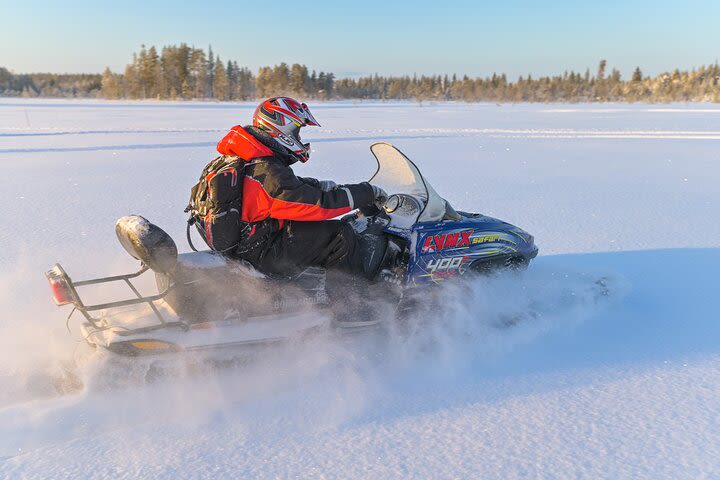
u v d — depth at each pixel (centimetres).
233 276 329
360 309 372
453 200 827
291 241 342
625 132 2055
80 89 10969
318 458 262
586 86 10719
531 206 792
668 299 461
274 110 326
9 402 312
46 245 586
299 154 340
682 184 964
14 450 268
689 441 273
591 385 329
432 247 396
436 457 262
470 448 269
